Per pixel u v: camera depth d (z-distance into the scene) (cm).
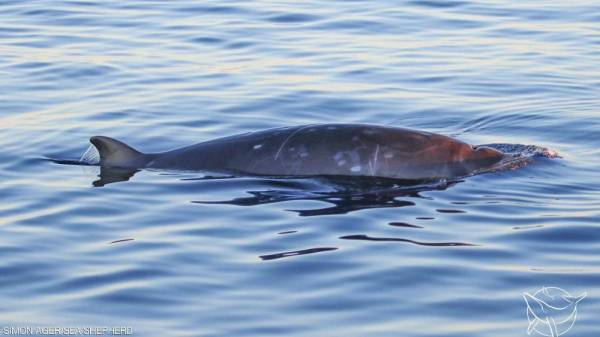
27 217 2400
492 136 3030
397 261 2105
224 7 4541
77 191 2578
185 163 2744
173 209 2444
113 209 2450
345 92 3431
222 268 2095
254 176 2655
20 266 2120
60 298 1973
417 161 2633
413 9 4491
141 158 2792
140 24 4281
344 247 2186
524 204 2438
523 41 4019
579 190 2541
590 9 4444
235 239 2245
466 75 3616
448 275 2041
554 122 3134
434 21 4306
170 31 4181
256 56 3844
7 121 3153
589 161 2773
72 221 2373
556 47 3934
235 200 2492
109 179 2669
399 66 3722
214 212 2414
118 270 2094
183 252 2178
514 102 3334
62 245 2233
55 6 4562
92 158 2848
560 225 2291
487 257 2123
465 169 2648
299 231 2281
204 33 4141
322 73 3638
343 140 2675
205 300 1955
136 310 1919
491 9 4481
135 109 3266
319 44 3994
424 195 2502
